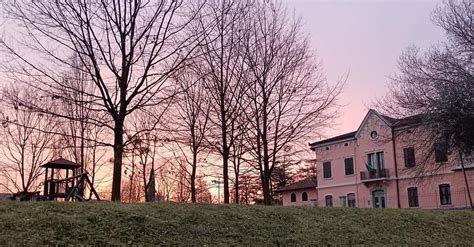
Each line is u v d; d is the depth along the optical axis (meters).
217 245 8.78
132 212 9.41
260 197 52.47
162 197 42.16
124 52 13.09
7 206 8.82
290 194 59.50
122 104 12.98
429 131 27.23
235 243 9.08
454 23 24.94
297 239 10.02
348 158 50.84
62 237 7.64
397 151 45.75
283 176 49.31
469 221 14.91
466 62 24.27
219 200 38.19
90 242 7.70
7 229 7.54
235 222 10.19
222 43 17.03
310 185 56.34
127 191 44.44
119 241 8.01
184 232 9.02
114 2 12.97
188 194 38.22
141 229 8.69
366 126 49.06
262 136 19.83
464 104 23.62
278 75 19.92
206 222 9.77
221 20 17.44
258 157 19.98
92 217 8.70
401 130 37.97
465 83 23.80
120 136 12.98
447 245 12.09
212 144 21.00
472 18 24.53
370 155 48.53
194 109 21.78
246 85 19.02
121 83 13.02
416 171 37.72
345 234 11.14
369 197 48.06
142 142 14.16
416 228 12.98
